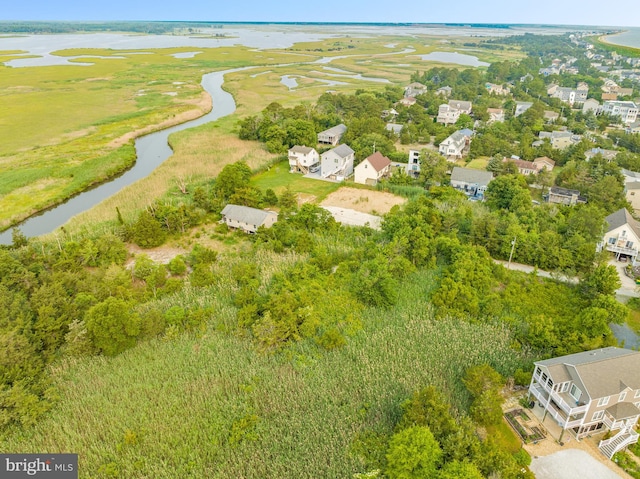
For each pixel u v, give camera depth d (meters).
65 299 42.72
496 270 52.69
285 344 40.75
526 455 30.33
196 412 34.00
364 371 37.62
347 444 31.20
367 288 46.59
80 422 33.06
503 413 34.06
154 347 40.62
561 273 52.84
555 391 32.38
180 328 42.91
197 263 53.91
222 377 37.12
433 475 27.67
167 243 60.66
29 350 37.06
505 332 42.47
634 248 56.03
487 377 34.56
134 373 37.50
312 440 31.58
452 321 44.12
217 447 31.05
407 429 29.41
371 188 80.06
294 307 44.09
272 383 36.44
